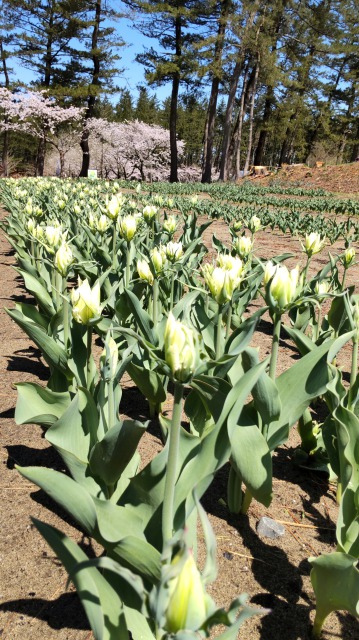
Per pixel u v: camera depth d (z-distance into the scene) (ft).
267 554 2.40
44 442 3.20
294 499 2.82
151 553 1.51
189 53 33.83
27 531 2.44
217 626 2.01
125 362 2.14
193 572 1.04
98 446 1.93
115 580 1.70
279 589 2.20
